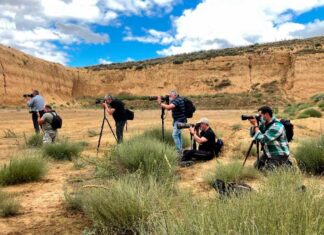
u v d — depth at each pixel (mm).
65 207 7105
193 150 11680
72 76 97938
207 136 11930
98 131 22688
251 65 92562
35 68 81812
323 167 9602
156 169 8516
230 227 3490
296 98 80500
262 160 9445
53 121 14430
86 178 9336
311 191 4418
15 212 6805
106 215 5664
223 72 94125
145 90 97250
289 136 9766
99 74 101875
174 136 12648
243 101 77812
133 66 104125
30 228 6055
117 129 13953
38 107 17797
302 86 82188
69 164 11805
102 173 9172
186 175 9727
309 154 9766
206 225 3500
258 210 3789
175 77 97000
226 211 3807
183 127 12156
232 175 8578
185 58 104688
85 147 15750
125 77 100438
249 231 3316
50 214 6746
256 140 9477
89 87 99375
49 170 10742
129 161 9086
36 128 17953
